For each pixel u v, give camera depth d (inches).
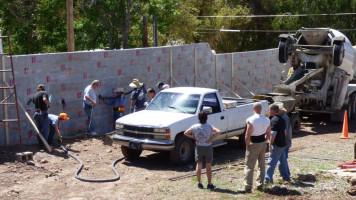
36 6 1355.8
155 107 498.6
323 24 1822.1
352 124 746.8
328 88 723.4
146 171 440.8
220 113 493.7
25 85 526.6
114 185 394.0
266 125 364.2
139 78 667.4
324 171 436.1
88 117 576.7
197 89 504.4
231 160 488.1
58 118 513.7
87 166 452.4
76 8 1344.7
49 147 494.3
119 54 635.5
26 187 384.8
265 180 385.7
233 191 375.2
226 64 846.5
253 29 2060.8
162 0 1338.6
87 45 1393.9
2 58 502.3
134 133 458.0
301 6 1860.2
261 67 951.0
